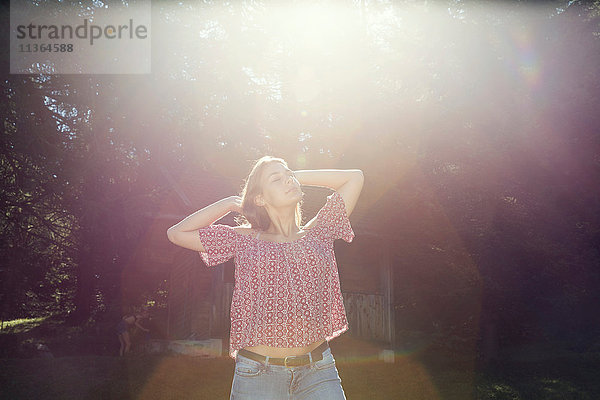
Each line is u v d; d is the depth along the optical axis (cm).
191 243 297
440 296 1434
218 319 1344
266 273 281
